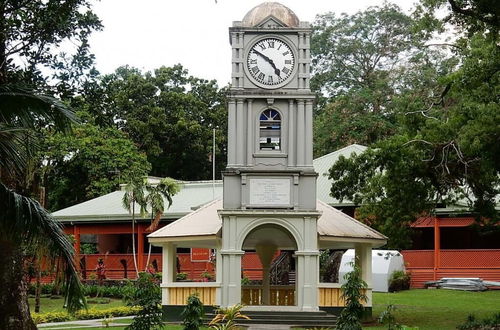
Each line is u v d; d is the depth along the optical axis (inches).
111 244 2524.6
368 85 3169.3
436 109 1427.2
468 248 2191.2
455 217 1946.4
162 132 3053.6
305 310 1298.0
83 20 1016.2
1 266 866.8
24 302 882.1
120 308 1556.3
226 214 1314.0
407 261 1993.1
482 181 1358.3
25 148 684.1
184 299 1368.1
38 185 1071.6
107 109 1048.8
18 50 983.0
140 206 2172.7
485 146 1197.7
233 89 1334.9
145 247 2475.4
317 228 1350.9
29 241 663.1
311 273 1311.5
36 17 976.3
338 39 3299.7
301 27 1338.6
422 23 1214.9
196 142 3105.3
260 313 1277.1
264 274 1473.9
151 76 3213.6
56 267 680.4
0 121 658.8
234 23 1338.6
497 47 1165.7
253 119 1337.4
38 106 657.0
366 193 1402.6
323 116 2910.9
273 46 1339.8
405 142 1339.8
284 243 1464.1
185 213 2192.4
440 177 1362.0
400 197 1371.8
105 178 2630.4
